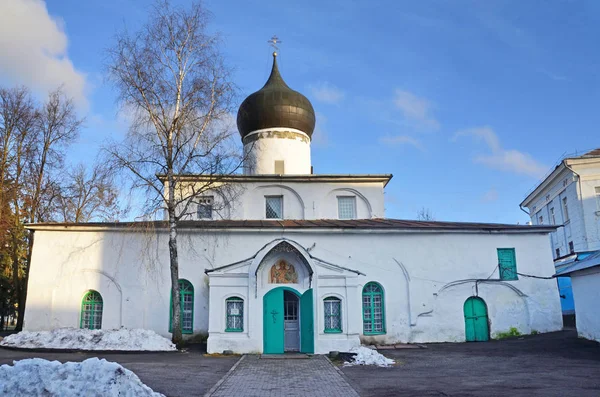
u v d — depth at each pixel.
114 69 19.23
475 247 23.45
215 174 20.83
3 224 28.14
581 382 11.93
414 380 12.82
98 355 17.59
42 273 21.98
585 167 34.09
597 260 18.34
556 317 23.00
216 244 22.50
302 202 27.00
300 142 29.70
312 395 10.99
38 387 7.86
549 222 40.47
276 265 19.89
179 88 20.09
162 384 11.91
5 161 28.94
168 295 21.95
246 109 29.64
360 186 27.50
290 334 19.73
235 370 14.62
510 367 14.76
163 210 19.89
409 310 22.41
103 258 22.22
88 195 33.25
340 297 19.56
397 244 23.11
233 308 19.34
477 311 22.81
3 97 29.41
